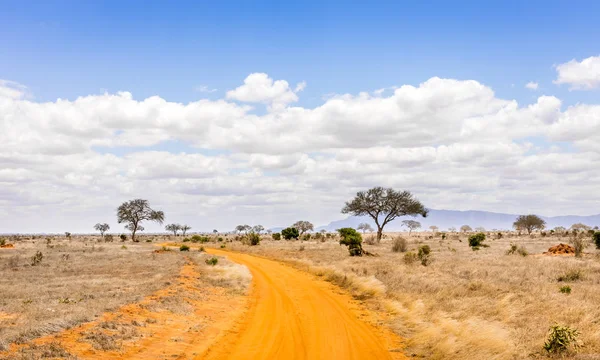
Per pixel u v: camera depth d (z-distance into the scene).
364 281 29.86
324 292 29.08
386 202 83.31
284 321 19.98
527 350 13.33
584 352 12.61
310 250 65.25
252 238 89.06
